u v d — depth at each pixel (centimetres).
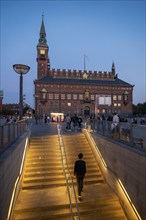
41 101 9456
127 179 966
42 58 10556
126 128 1080
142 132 895
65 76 10269
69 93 9869
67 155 1475
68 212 933
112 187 1151
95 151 1491
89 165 1410
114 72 11719
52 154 1448
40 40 10644
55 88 9725
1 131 761
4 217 668
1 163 625
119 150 1074
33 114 7462
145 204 785
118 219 953
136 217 858
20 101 1529
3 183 653
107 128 1428
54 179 1209
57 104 9681
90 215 955
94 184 1240
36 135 1842
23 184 1154
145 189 786
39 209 929
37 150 1481
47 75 10331
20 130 1395
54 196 1044
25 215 898
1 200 622
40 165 1336
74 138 1770
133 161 898
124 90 10488
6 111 8781
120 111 10269
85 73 10488
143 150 883
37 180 1191
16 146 956
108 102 2002
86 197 1045
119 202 1034
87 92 9950
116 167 1120
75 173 1024
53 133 2011
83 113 9219
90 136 1677
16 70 1505
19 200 988
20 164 1123
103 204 1014
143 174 804
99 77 10706
